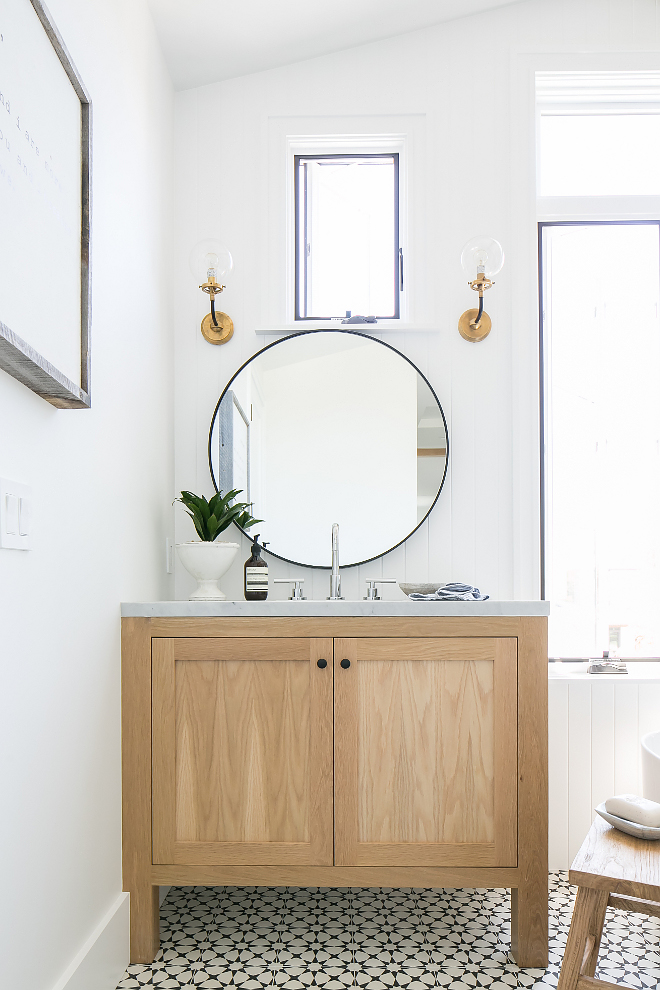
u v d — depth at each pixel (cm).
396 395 256
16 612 126
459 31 261
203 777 187
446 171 260
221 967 180
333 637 189
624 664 256
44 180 131
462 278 258
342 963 182
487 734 188
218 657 189
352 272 269
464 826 186
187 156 262
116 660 185
